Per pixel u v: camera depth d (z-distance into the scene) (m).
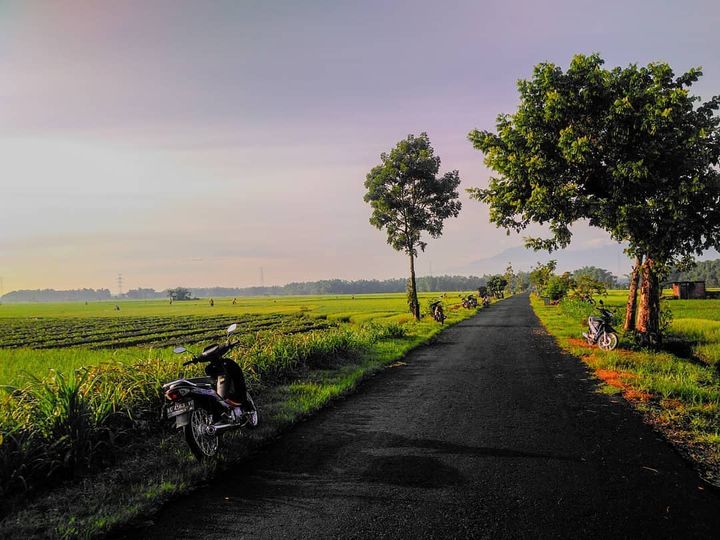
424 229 32.31
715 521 4.27
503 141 16.28
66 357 17.12
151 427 7.30
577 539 3.97
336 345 15.01
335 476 5.50
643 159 13.20
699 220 14.03
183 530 4.32
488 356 15.13
